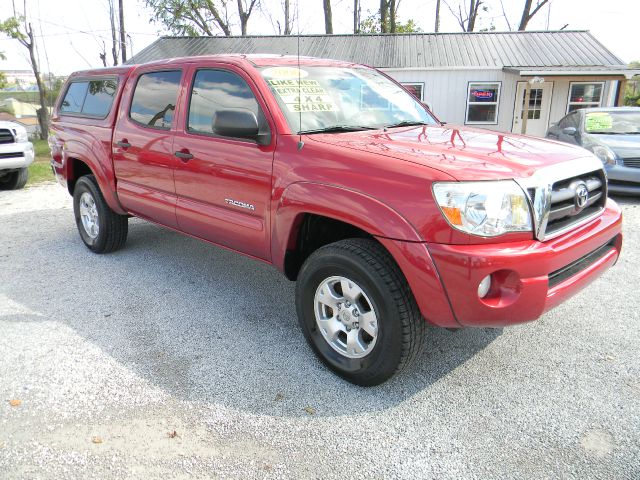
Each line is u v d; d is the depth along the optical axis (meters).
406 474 2.27
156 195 4.20
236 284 4.45
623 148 7.54
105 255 5.26
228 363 3.17
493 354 3.25
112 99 4.71
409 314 2.61
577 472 2.26
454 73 17.00
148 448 2.43
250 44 19.92
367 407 2.74
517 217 2.47
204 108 3.70
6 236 6.08
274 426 2.59
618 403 2.73
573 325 3.62
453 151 2.82
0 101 30.91
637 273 4.60
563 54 17.53
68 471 2.29
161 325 3.68
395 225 2.51
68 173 5.43
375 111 3.74
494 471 2.28
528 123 17.97
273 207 3.13
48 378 3.00
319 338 3.07
